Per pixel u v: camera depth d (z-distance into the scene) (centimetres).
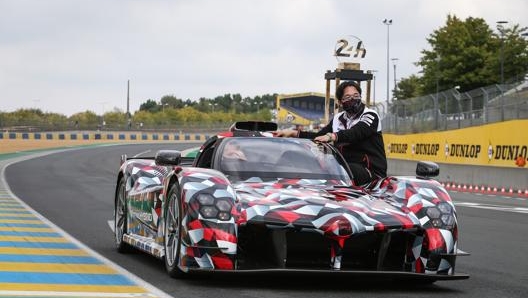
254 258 571
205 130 10212
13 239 881
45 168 3000
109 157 4191
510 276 691
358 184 689
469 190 2616
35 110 11938
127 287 567
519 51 5372
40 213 1253
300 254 566
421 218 583
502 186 2531
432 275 572
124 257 752
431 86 5781
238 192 596
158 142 7619
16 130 7775
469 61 5631
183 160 812
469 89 5622
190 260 556
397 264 599
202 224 552
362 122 707
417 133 3334
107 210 1342
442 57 5728
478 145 2778
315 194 602
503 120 2678
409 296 565
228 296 533
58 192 1805
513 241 988
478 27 5719
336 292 566
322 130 767
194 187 569
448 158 3009
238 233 565
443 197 601
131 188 761
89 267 671
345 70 3078
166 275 623
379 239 571
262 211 559
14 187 1958
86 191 1859
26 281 593
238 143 686
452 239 584
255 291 554
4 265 678
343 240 552
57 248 806
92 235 952
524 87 2616
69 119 12150
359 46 3102
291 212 559
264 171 650
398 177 637
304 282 601
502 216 1392
